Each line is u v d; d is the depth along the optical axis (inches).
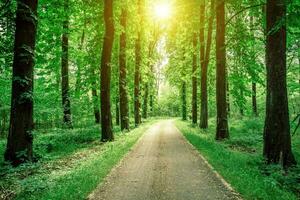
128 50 1330.0
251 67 965.8
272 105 530.3
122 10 1167.0
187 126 1418.6
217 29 923.4
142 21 1499.8
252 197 333.7
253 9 812.0
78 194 345.4
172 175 452.8
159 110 3722.9
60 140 866.8
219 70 919.0
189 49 1470.2
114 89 1344.7
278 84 526.0
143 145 791.1
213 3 962.1
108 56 906.7
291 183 420.8
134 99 1576.0
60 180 410.9
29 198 339.3
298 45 853.8
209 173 459.2
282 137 524.4
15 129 544.7
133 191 376.5
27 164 517.0
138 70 1558.8
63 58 1146.7
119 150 660.1
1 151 684.1
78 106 1307.8
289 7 498.9
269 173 465.7
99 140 908.6
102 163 512.4
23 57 543.8
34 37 561.9
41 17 819.4
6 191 377.1
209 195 356.2
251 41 932.6
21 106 546.9
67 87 1172.5
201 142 775.1
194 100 1515.7
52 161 570.6
